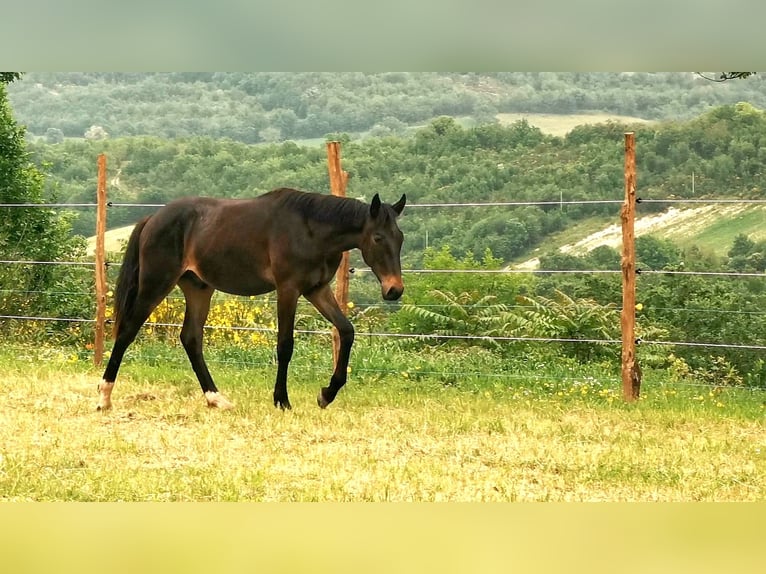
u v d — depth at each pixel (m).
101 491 6.95
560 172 53.66
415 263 41.53
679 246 41.50
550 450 8.70
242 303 15.72
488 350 14.95
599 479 7.70
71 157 56.31
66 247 20.09
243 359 13.64
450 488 7.31
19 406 10.25
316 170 54.72
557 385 11.91
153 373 12.42
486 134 59.09
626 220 11.20
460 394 11.50
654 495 7.28
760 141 54.09
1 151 20.33
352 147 56.28
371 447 8.73
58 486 7.03
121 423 9.63
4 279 16.59
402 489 7.24
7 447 8.28
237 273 10.44
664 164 54.34
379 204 9.93
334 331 12.45
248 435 9.15
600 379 12.22
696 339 17.08
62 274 18.22
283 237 10.21
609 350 14.25
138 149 58.84
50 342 15.98
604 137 58.28
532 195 50.91
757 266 36.31
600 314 14.58
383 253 9.91
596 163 54.81
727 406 11.09
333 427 9.51
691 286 18.12
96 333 13.20
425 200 51.19
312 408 10.40
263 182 53.28
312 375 12.48
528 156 55.84
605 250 39.88
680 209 49.88
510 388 11.84
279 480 7.46
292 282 10.23
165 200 53.81
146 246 10.55
